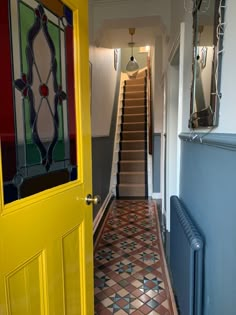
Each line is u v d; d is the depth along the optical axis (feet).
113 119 16.61
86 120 4.17
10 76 2.54
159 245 8.64
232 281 2.72
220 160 3.13
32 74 2.90
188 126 5.41
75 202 3.85
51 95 3.28
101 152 12.12
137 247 8.52
